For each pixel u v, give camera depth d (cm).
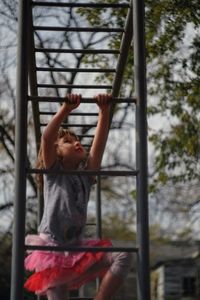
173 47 835
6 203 1531
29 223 1466
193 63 906
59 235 382
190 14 740
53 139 371
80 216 386
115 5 402
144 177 333
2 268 1622
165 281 2883
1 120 1437
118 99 358
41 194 634
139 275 319
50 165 385
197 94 959
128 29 445
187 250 2967
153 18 769
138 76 354
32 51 456
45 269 376
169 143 1108
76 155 396
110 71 514
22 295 314
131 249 322
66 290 383
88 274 387
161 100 1027
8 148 1451
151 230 2902
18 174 331
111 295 367
